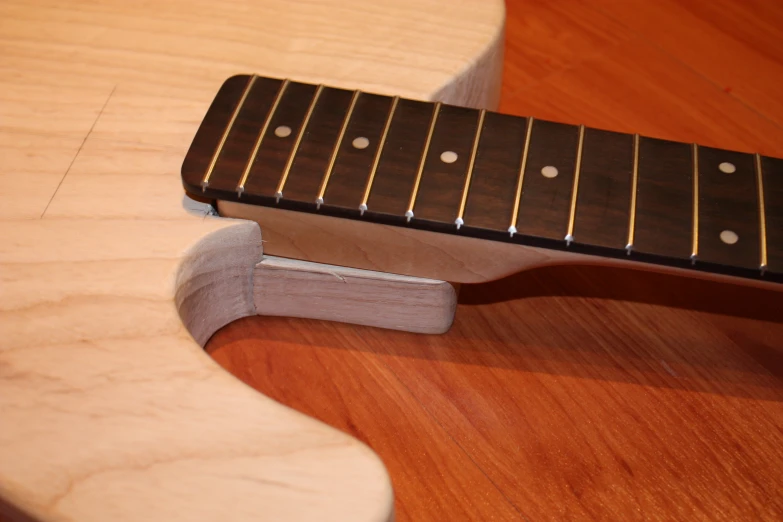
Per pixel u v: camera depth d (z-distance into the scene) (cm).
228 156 39
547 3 53
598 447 41
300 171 39
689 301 44
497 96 48
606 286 45
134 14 45
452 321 43
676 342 43
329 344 43
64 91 42
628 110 50
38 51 44
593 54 51
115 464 35
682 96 50
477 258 40
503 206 38
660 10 52
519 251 39
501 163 39
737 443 41
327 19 45
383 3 45
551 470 41
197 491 34
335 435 35
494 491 40
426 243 39
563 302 44
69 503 34
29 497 34
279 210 39
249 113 41
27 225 39
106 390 36
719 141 49
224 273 41
